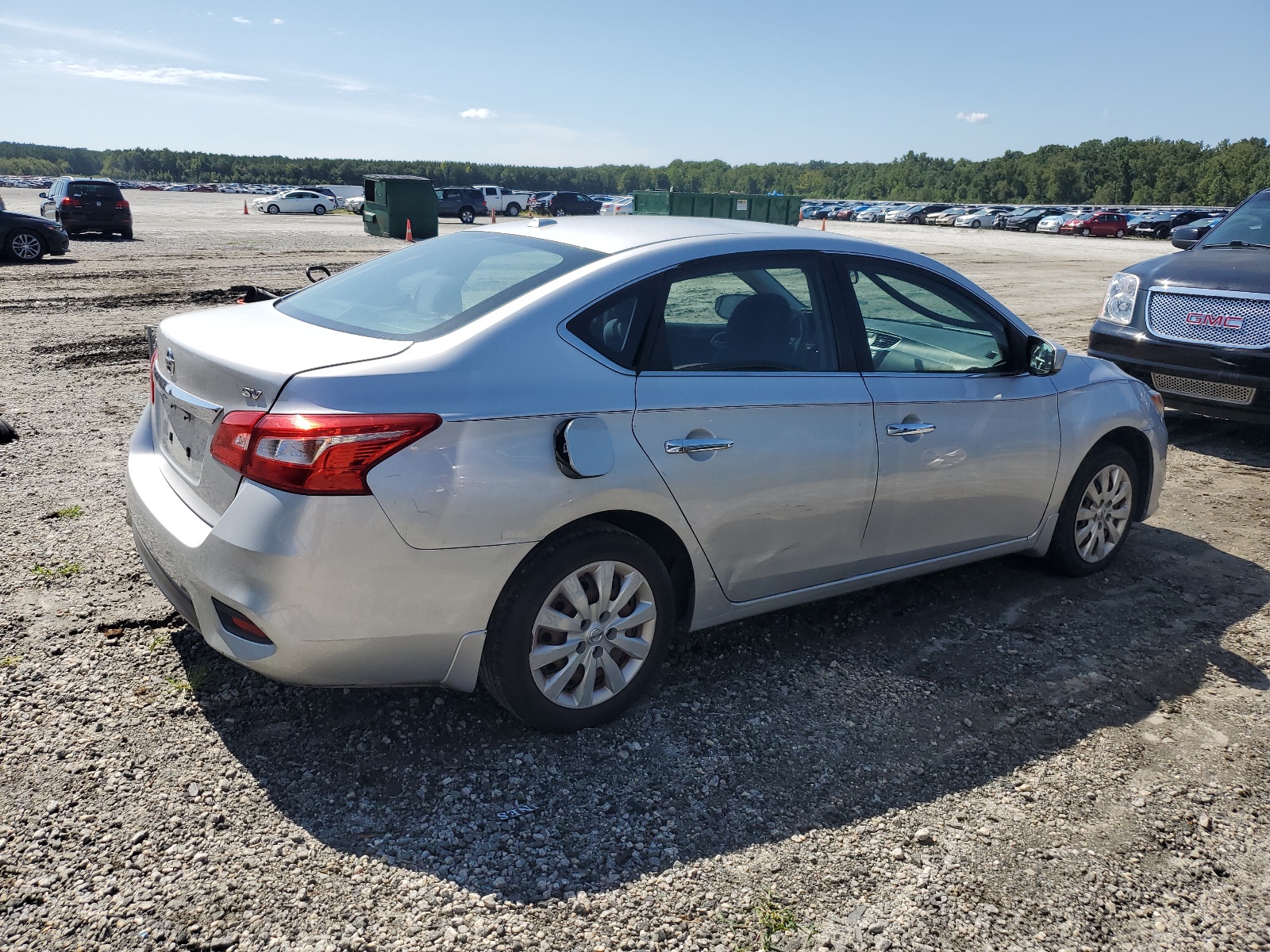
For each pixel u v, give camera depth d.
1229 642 3.90
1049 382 4.12
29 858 2.30
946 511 3.76
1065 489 4.23
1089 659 3.69
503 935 2.18
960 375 3.78
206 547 2.54
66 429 6.14
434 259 3.43
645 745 2.97
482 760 2.84
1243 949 2.27
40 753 2.71
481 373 2.65
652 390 2.92
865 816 2.69
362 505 2.45
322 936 2.14
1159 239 50.03
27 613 3.53
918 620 3.97
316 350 2.69
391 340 2.78
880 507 3.52
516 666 2.78
